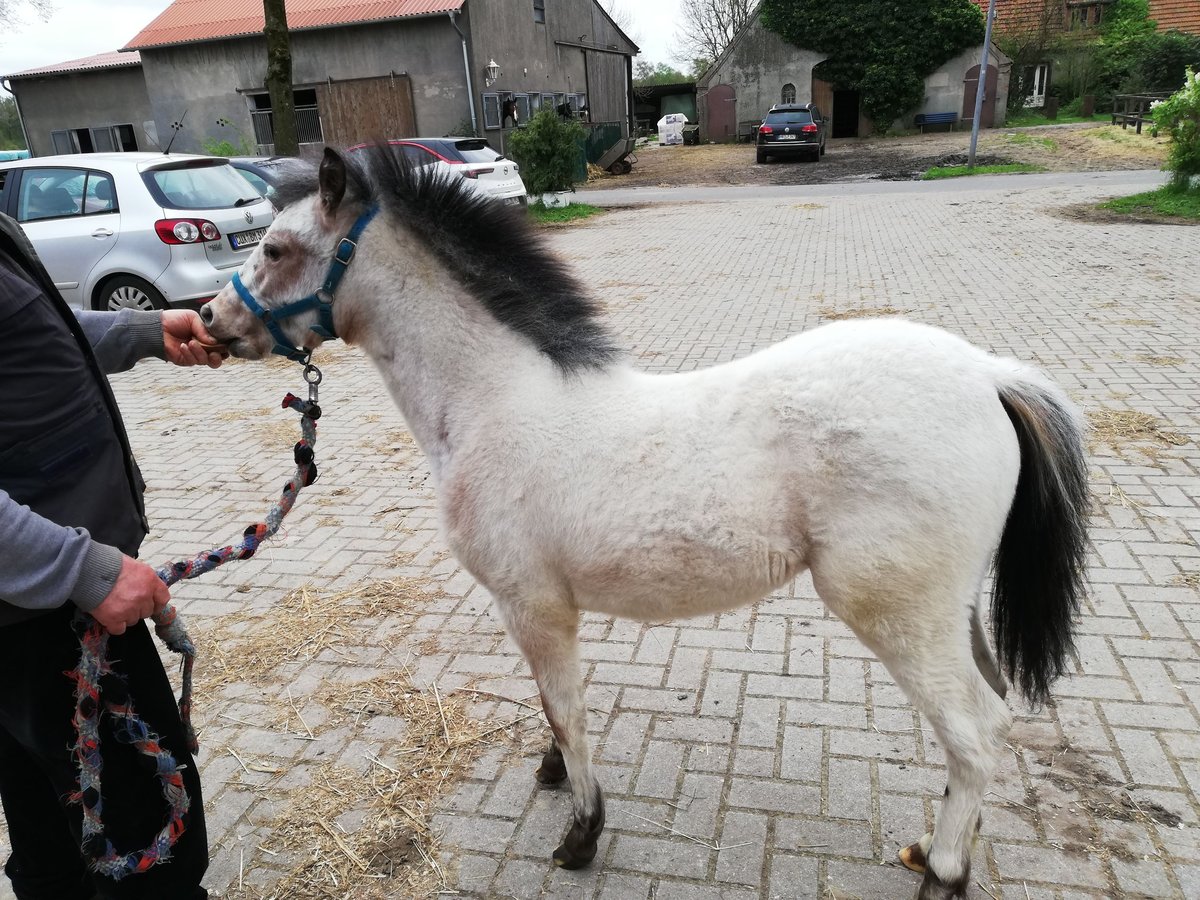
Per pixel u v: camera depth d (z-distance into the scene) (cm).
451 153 1439
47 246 784
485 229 218
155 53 2205
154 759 182
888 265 1041
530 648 225
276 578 406
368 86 2108
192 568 196
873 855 235
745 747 278
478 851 247
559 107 2425
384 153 217
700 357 695
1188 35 2994
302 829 258
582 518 204
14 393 159
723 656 326
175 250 764
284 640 355
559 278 226
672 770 271
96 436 176
